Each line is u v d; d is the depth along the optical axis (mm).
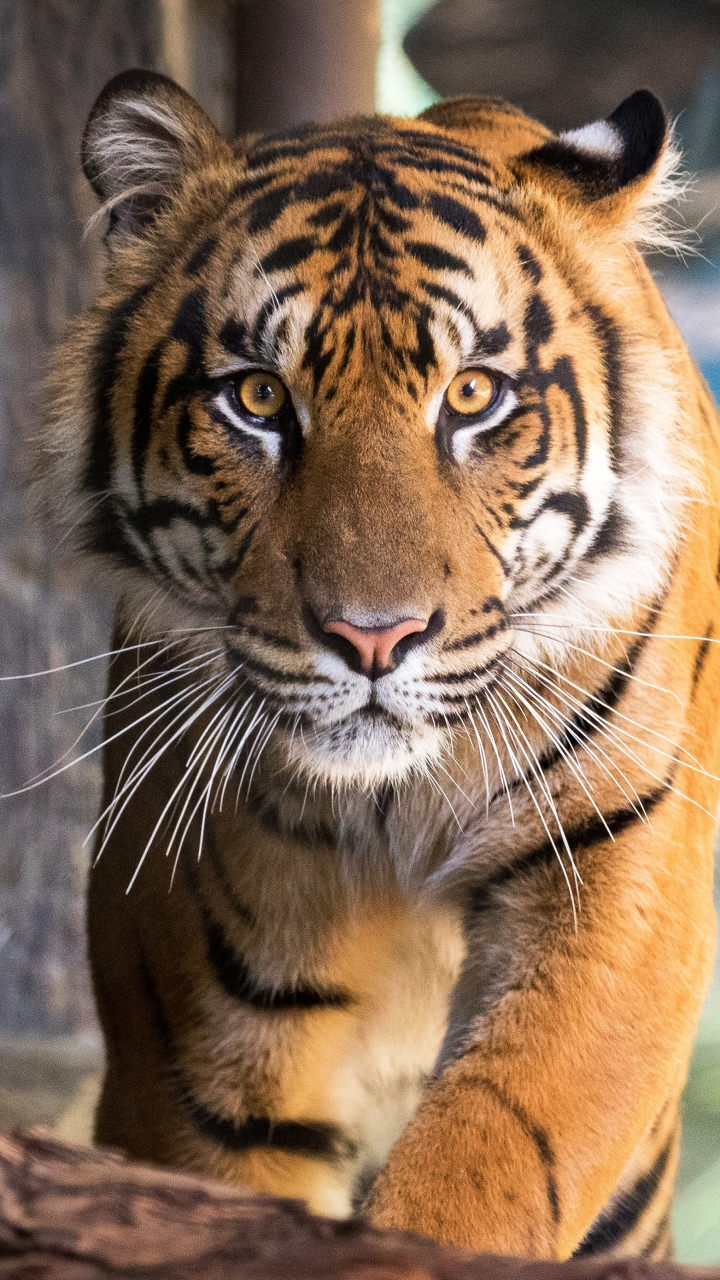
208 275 4805
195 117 5176
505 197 5004
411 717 4539
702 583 5320
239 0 10117
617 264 5133
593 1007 4602
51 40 10766
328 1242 2150
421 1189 4207
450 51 22078
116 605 5684
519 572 4836
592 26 21375
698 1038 12547
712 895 5113
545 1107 4430
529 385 4719
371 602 4305
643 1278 2119
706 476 5406
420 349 4523
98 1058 8805
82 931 11094
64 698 10945
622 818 4828
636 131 5141
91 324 5160
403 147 5031
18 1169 2312
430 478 4492
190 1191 2318
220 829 5070
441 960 5441
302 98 10023
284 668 4523
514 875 4930
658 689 4953
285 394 4629
